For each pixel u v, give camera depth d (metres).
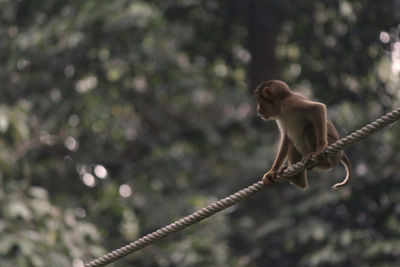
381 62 18.84
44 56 17.08
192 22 19.16
